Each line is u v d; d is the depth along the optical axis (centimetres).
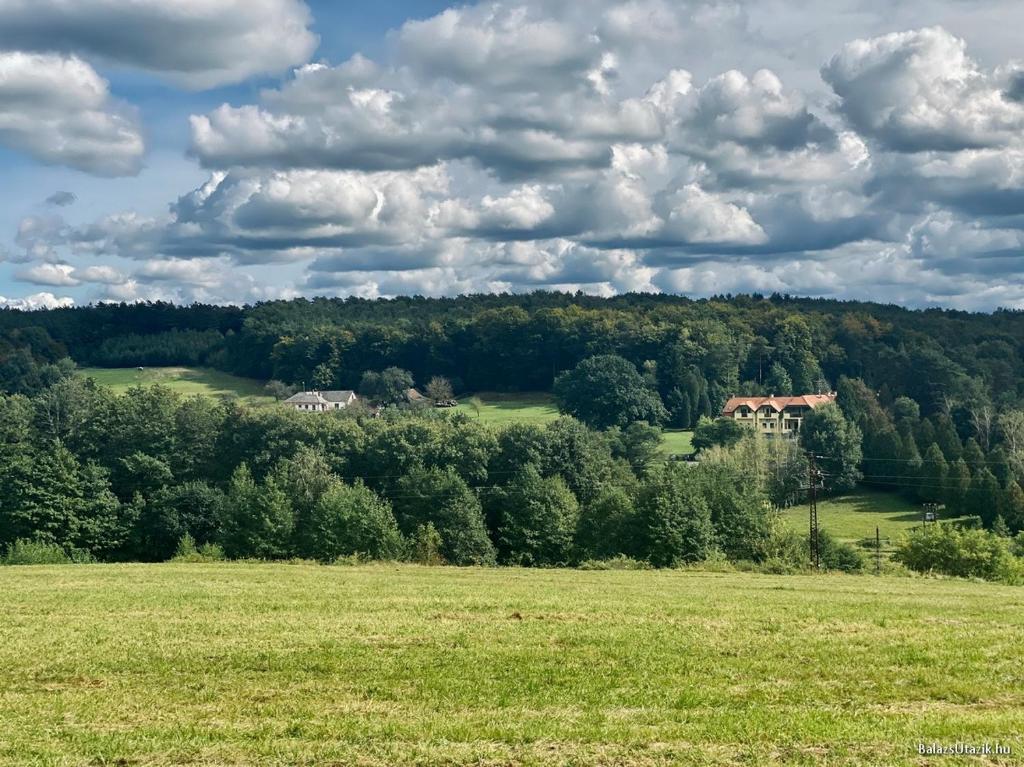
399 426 10244
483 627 2456
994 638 2358
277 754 1380
